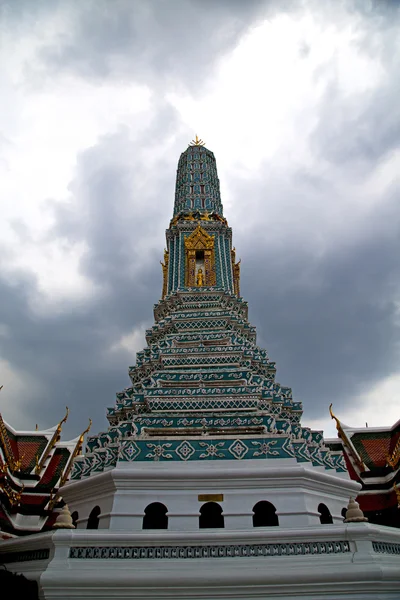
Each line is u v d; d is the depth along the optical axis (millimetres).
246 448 23109
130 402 29203
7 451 34219
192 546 18094
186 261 42750
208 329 34594
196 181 51281
